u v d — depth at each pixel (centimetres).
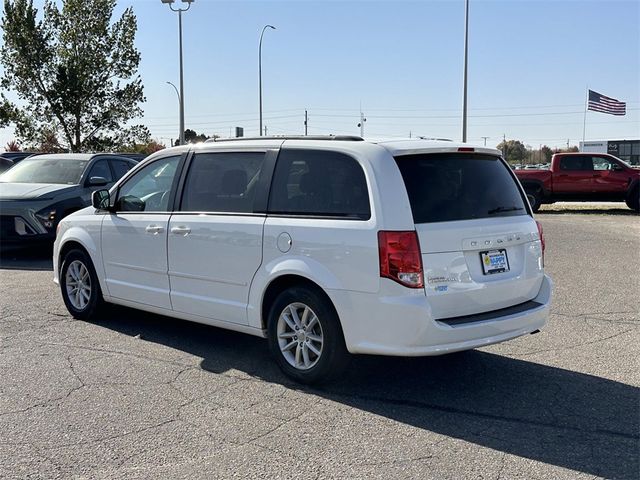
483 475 355
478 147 496
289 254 487
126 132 3275
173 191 590
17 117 3059
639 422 429
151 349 584
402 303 432
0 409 443
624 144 5684
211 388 486
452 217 460
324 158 489
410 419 432
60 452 380
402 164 459
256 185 525
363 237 446
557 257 1125
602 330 652
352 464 367
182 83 3097
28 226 1075
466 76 2705
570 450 387
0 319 686
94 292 669
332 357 472
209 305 551
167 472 357
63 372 518
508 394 479
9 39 3000
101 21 3064
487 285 466
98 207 645
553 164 2123
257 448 386
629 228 1611
